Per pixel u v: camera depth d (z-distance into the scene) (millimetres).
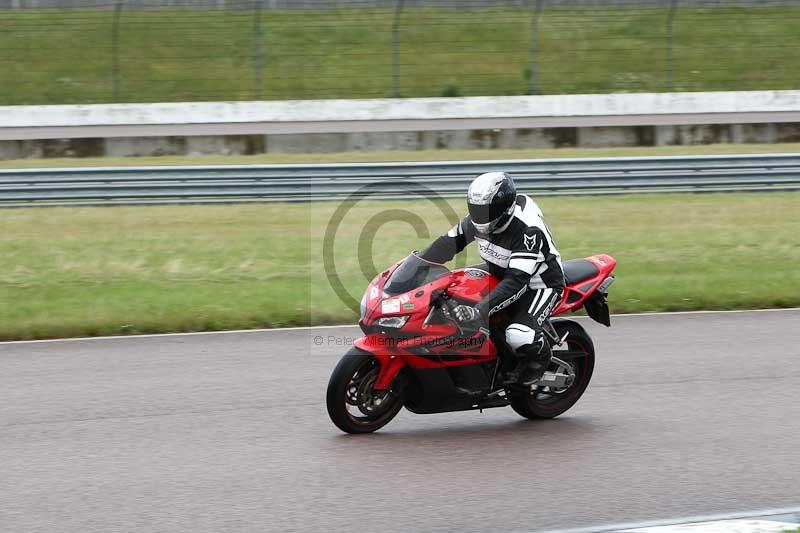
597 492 17719
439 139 78375
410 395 21469
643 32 116312
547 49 112250
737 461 19453
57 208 50219
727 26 117750
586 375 22906
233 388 25031
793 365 27125
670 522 16234
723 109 99062
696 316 33562
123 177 50000
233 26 112688
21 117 90062
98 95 100562
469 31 113750
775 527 15703
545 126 83250
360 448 20328
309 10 116000
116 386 25219
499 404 21812
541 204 51656
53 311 33125
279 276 38750
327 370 26859
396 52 105000
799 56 113000
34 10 111812
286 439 20953
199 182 50438
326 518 16453
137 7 113250
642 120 91562
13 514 16703
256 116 93250
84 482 18297
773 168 54031
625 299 35094
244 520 16359
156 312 32969
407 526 16094
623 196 53969
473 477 18516
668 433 21312
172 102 100125
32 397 24266
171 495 17562
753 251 43094
